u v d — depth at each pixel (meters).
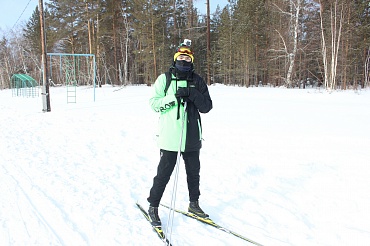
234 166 4.48
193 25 35.06
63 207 3.10
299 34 27.62
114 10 28.88
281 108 11.36
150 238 2.57
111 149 5.53
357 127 7.50
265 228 2.79
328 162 4.67
